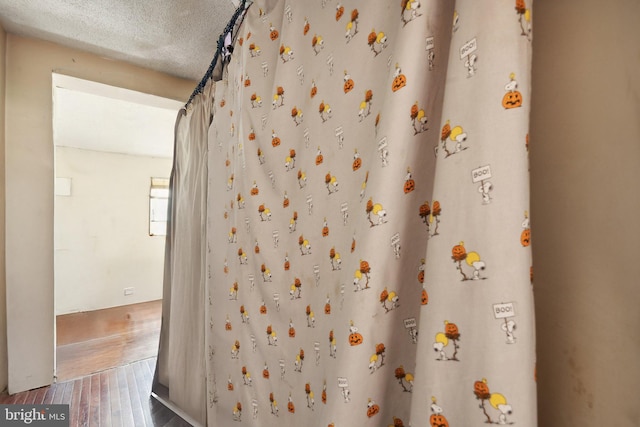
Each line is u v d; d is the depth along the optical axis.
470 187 0.47
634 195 0.45
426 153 0.61
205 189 1.67
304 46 0.98
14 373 1.89
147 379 2.14
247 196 1.18
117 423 1.63
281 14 1.11
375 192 0.62
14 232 1.90
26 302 1.93
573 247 0.52
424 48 0.59
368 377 0.62
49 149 2.00
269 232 1.09
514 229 0.43
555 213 0.54
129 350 2.72
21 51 1.89
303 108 0.98
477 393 0.44
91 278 4.37
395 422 0.65
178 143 2.18
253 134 1.18
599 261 0.48
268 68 1.14
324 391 0.81
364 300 0.62
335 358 0.67
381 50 0.73
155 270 4.97
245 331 1.19
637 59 0.44
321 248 0.89
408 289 0.64
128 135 3.70
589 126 0.50
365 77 0.77
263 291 1.11
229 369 1.28
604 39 0.48
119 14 1.67
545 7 0.56
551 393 0.54
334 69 0.86
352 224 0.78
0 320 1.83
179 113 2.18
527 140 0.44
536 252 0.57
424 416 0.50
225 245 1.38
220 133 1.48
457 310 0.47
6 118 1.87
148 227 4.90
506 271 0.43
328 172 0.87
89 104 2.77
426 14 0.59
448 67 0.51
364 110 0.77
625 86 0.46
